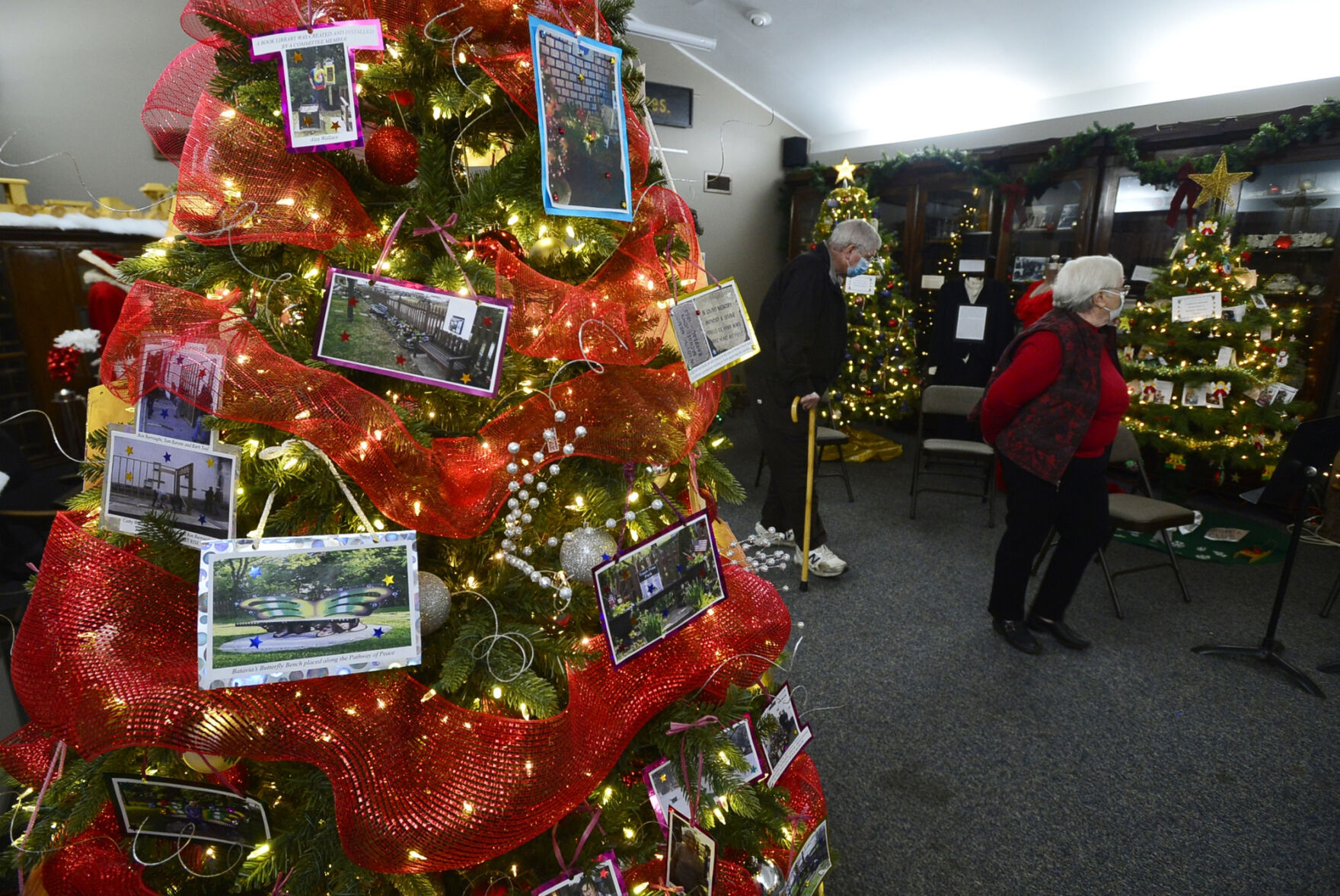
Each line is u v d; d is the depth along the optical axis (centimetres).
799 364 274
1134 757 196
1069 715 214
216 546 69
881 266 510
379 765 75
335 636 73
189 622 79
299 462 79
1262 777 188
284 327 85
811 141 641
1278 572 314
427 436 83
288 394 74
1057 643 254
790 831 110
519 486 87
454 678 78
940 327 517
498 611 92
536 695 79
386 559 75
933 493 428
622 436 94
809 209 629
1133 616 276
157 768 84
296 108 77
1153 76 423
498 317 81
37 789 100
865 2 435
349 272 79
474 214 88
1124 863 162
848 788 185
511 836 78
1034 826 173
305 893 80
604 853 93
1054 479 217
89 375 314
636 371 101
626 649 89
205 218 79
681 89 570
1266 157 379
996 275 511
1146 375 404
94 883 95
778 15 473
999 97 494
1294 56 374
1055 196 494
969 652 248
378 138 85
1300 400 396
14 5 349
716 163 606
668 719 96
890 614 276
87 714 70
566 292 90
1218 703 220
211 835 92
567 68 89
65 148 370
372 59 88
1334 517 227
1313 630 264
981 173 495
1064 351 211
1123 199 457
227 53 85
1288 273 405
